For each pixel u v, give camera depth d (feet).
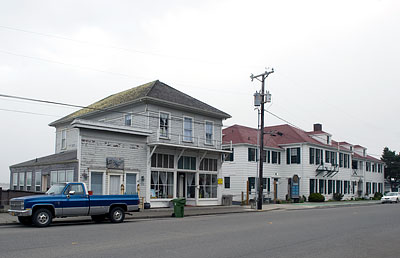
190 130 97.60
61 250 31.89
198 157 99.25
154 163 88.48
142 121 88.63
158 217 70.44
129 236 41.04
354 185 180.45
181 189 97.25
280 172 148.05
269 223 58.39
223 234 44.34
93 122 76.18
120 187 80.89
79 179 73.77
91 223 56.65
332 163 162.20
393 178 232.94
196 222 59.41
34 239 37.70
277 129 158.71
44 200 50.47
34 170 94.43
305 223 59.00
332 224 58.03
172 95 96.99
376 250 35.78
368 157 202.18
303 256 31.99
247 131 146.00
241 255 31.63
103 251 31.78
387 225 57.57
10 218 58.49
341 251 34.81
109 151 79.41
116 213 57.52
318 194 142.20
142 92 93.81
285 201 132.57
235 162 133.28
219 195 104.78
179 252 32.22
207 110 100.07
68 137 109.91
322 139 158.71
